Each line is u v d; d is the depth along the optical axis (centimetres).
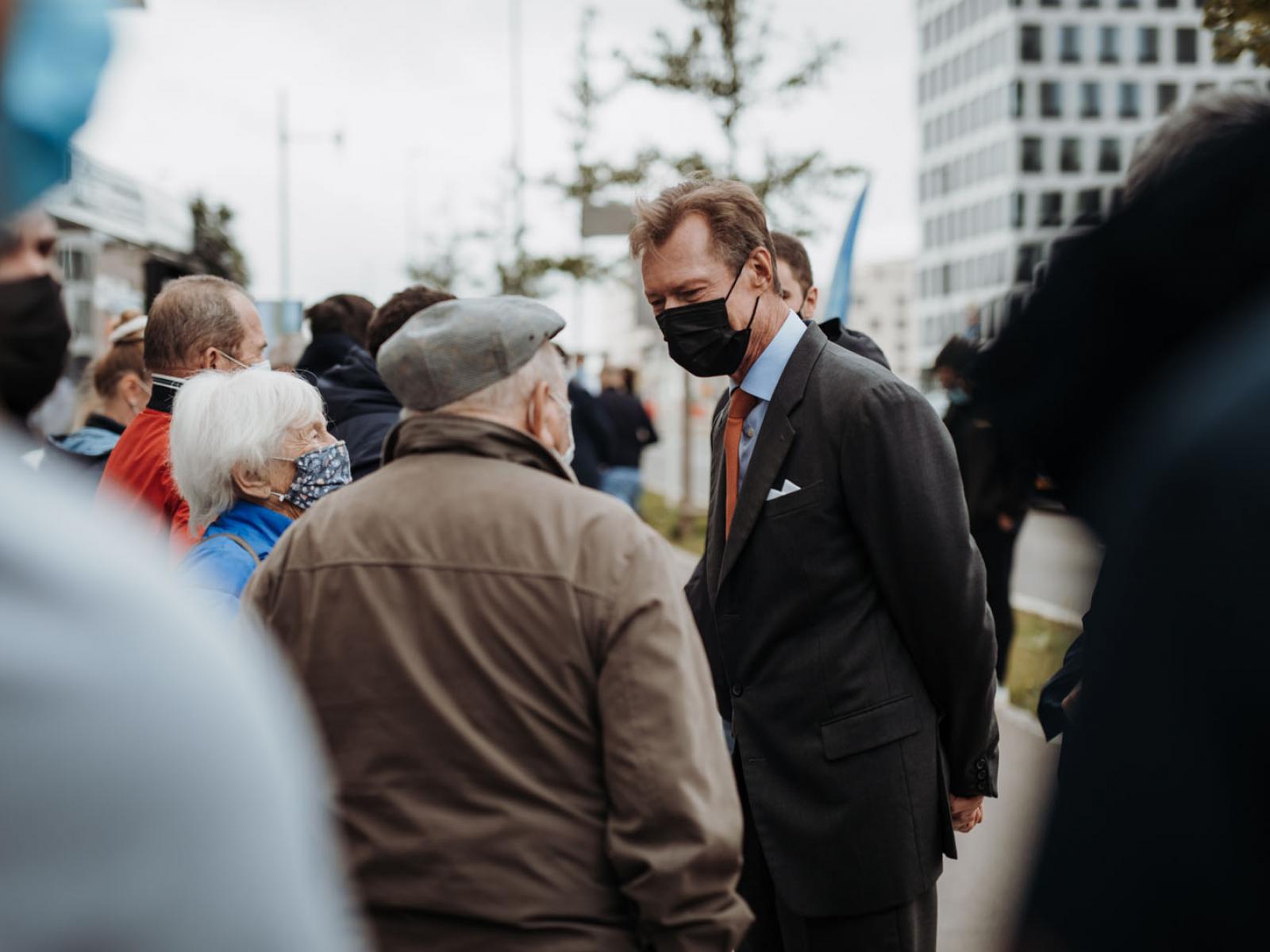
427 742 172
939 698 273
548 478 187
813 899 266
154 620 73
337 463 291
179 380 343
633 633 174
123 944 68
